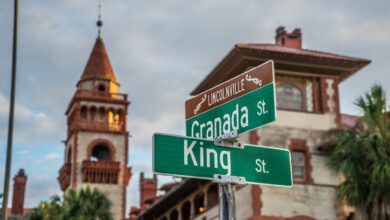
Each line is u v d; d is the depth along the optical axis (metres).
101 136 88.56
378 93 33.03
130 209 86.88
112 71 94.50
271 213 38.69
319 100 42.97
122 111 91.25
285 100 42.25
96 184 85.19
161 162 9.17
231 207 9.52
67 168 87.38
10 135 15.96
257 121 9.59
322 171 41.12
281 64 41.97
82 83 92.44
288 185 10.09
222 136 9.79
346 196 32.12
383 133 31.91
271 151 10.13
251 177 9.80
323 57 42.12
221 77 43.72
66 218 58.19
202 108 10.66
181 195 51.56
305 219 39.31
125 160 88.25
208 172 9.49
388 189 29.91
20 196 97.38
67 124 94.06
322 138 41.88
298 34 47.53
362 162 31.84
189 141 9.49
